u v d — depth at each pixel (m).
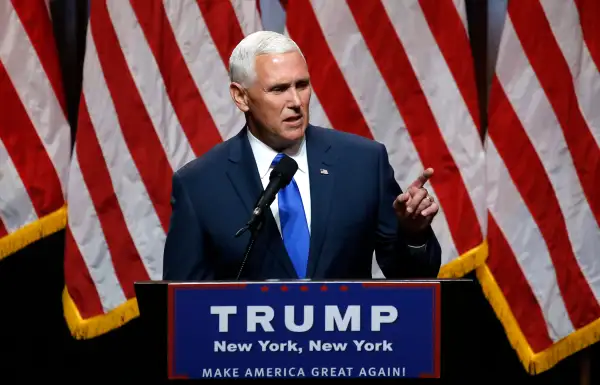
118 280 11.48
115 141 11.34
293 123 6.75
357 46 11.21
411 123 11.23
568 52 11.02
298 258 6.84
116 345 13.14
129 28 11.30
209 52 11.36
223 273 6.96
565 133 11.07
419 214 6.22
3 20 11.39
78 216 11.38
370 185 7.13
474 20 12.08
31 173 11.49
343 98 11.22
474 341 12.77
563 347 11.24
